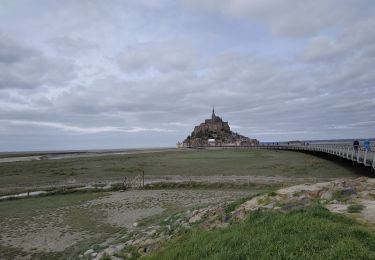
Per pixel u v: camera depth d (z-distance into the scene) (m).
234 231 9.50
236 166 56.03
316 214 9.41
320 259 6.42
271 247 7.37
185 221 16.62
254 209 13.19
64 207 26.67
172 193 32.06
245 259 7.36
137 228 19.16
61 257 15.44
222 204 18.42
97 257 14.03
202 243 9.32
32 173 53.81
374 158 26.81
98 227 20.28
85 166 64.56
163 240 13.41
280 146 111.50
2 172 55.81
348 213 10.10
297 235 7.88
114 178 46.56
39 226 20.95
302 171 44.31
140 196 30.91
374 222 8.87
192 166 58.94
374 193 13.33
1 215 24.33
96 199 30.00
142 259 10.56
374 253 6.48
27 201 30.25
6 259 15.65
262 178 39.78
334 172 40.75
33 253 16.23
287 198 14.79
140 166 61.94
